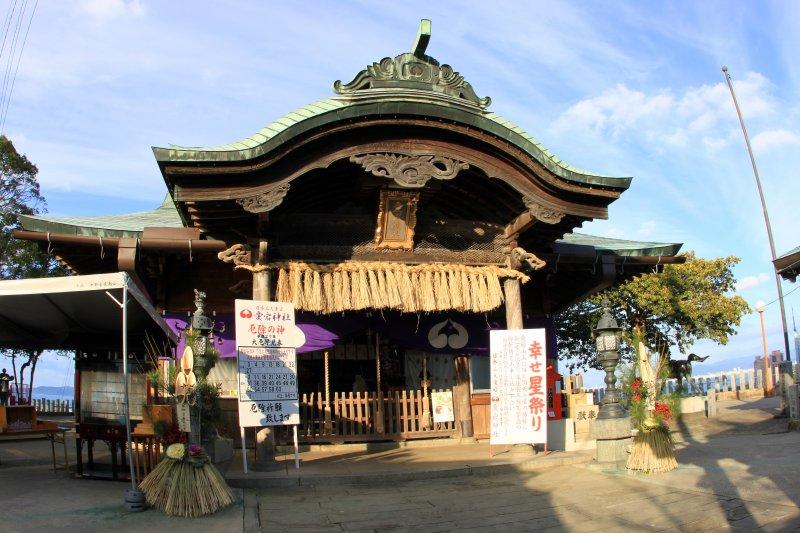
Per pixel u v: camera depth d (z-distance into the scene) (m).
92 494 7.86
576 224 11.55
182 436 7.55
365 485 9.10
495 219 12.01
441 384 14.30
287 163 9.71
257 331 9.66
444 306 11.16
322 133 9.63
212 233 10.76
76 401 9.17
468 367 13.60
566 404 14.92
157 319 8.30
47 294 7.93
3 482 8.63
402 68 10.62
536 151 10.39
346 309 10.73
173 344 9.45
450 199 12.28
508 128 10.32
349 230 11.16
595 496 8.07
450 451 11.84
